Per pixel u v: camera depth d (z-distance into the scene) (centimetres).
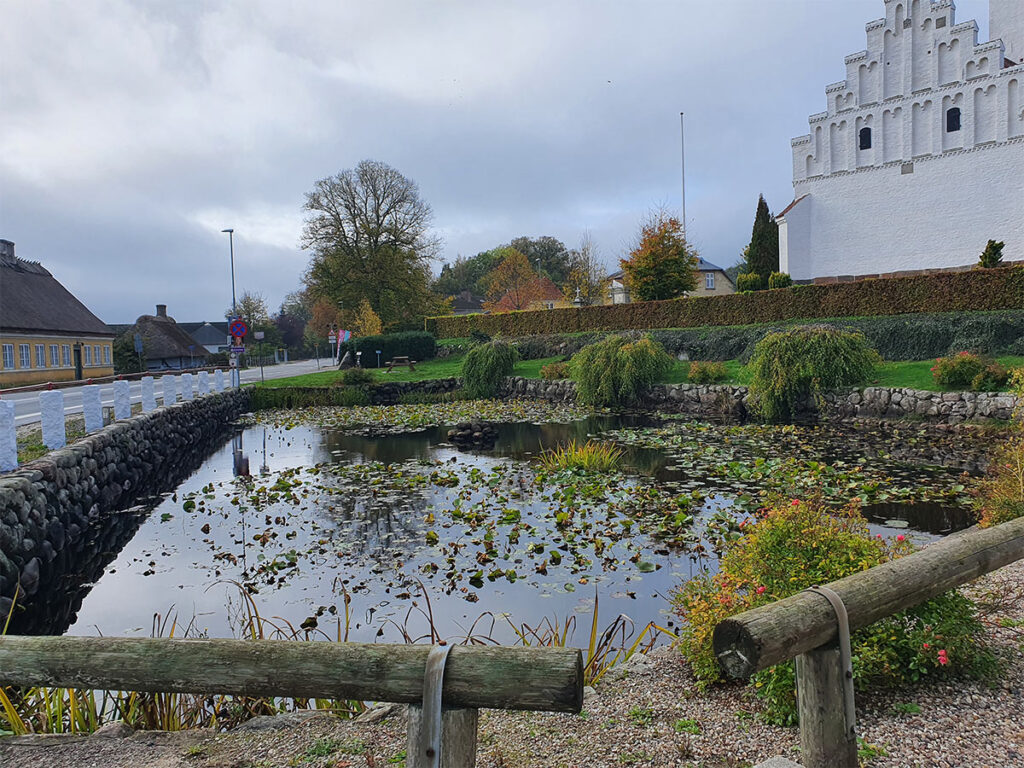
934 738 261
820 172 3106
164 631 521
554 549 672
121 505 952
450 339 3772
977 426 1362
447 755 177
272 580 615
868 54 2931
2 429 705
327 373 3019
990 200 2659
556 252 7688
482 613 523
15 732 329
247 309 6650
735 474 1023
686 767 255
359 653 188
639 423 1738
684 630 380
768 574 343
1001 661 324
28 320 2934
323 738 294
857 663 294
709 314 2705
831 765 217
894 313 2212
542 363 2831
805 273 3156
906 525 725
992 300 2006
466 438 1473
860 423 1566
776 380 1662
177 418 1469
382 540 725
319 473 1121
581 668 175
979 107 2673
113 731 310
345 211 4091
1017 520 330
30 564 631
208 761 277
